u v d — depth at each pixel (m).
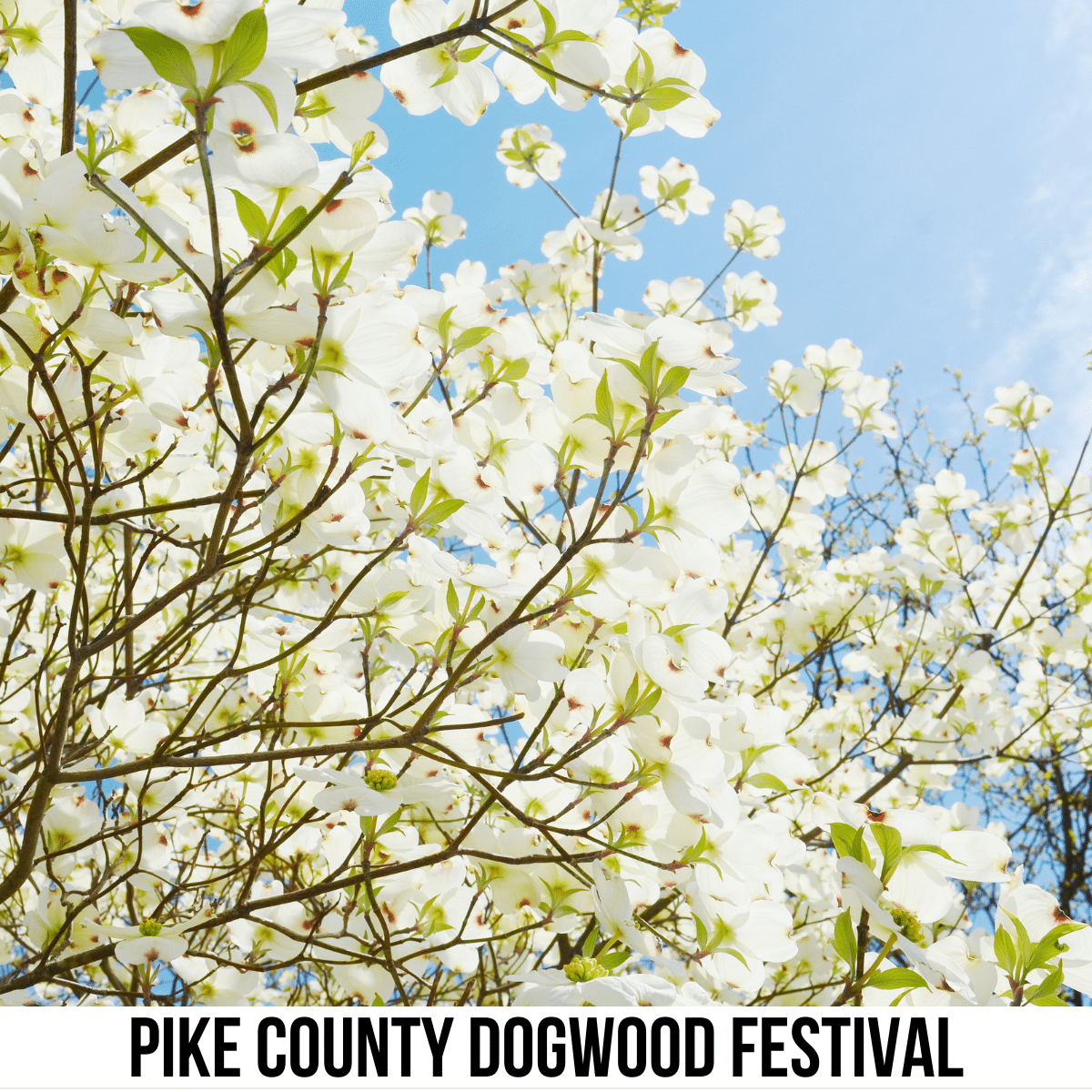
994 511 3.87
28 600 1.38
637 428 1.03
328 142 1.18
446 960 1.43
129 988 1.78
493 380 1.26
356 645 1.67
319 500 1.03
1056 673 4.30
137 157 1.16
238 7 0.65
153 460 1.42
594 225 2.55
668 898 1.93
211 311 0.74
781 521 3.03
